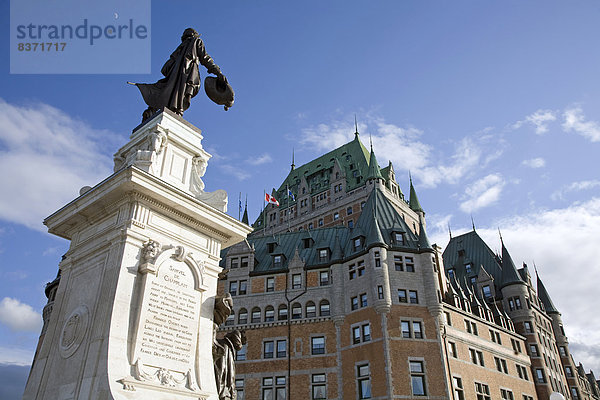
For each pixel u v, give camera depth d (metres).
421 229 50.53
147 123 12.00
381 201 54.84
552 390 62.03
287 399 44.62
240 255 54.84
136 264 9.26
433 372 42.41
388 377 41.03
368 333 44.56
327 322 47.78
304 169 105.81
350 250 50.81
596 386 100.88
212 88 13.27
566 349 78.00
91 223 10.57
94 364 8.09
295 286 51.06
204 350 9.79
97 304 8.91
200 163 12.04
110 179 9.73
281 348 47.59
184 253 10.02
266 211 103.25
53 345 9.32
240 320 50.34
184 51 13.23
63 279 10.29
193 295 10.05
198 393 9.06
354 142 100.69
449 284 54.84
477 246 80.62
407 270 47.38
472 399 46.03
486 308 59.84
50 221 11.09
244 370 47.09
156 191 9.83
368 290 46.06
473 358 50.22
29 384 9.08
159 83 12.98
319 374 45.25
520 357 59.41
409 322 44.41
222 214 11.00
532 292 73.94
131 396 7.93
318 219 90.19
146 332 8.80
